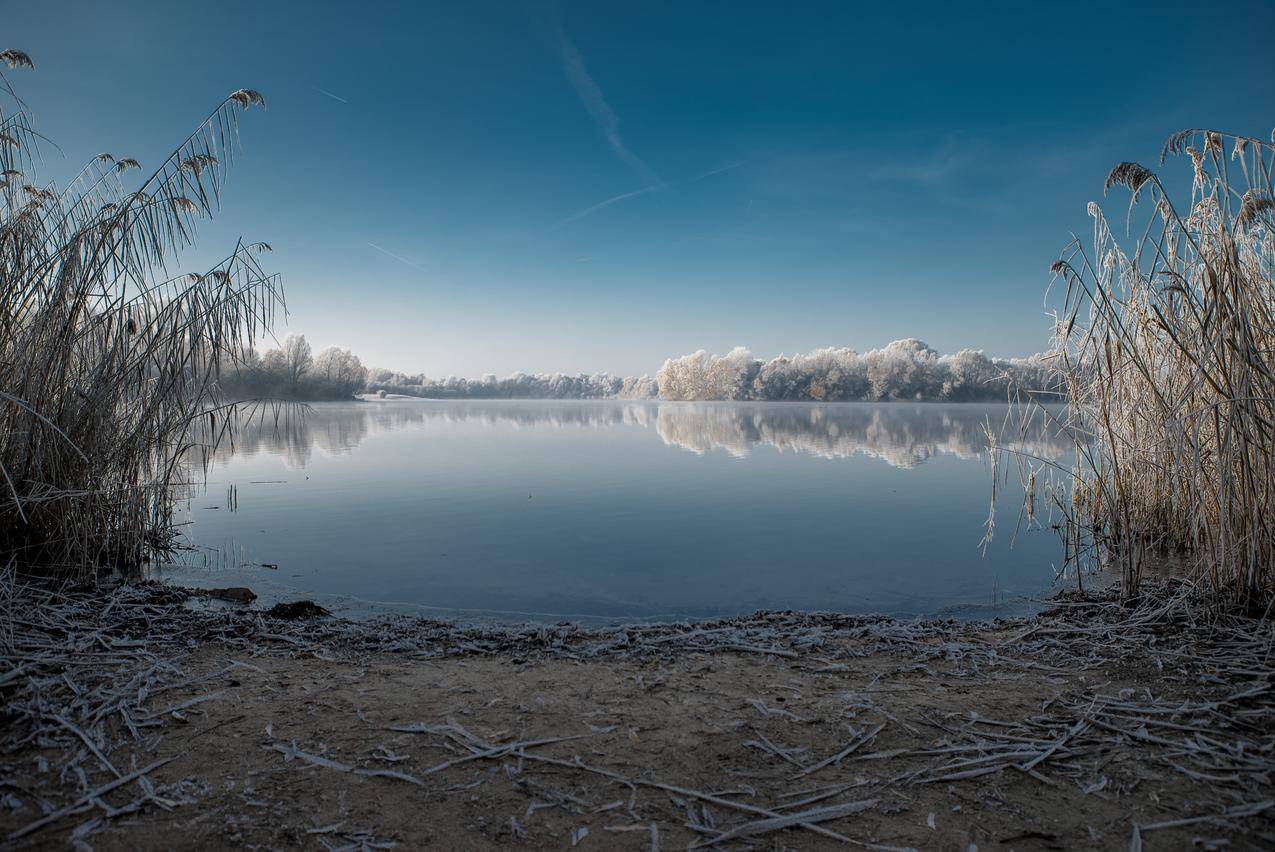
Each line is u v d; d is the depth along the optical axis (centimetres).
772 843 197
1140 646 359
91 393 513
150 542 607
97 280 513
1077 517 664
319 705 288
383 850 191
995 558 625
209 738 255
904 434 2252
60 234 530
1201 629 377
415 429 2520
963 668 339
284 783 224
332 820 204
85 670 315
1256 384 402
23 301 486
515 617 459
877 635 396
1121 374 575
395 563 606
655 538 710
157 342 545
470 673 333
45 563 495
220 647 365
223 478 1153
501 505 904
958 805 215
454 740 257
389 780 228
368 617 448
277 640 381
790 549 664
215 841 193
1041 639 381
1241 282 429
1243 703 285
